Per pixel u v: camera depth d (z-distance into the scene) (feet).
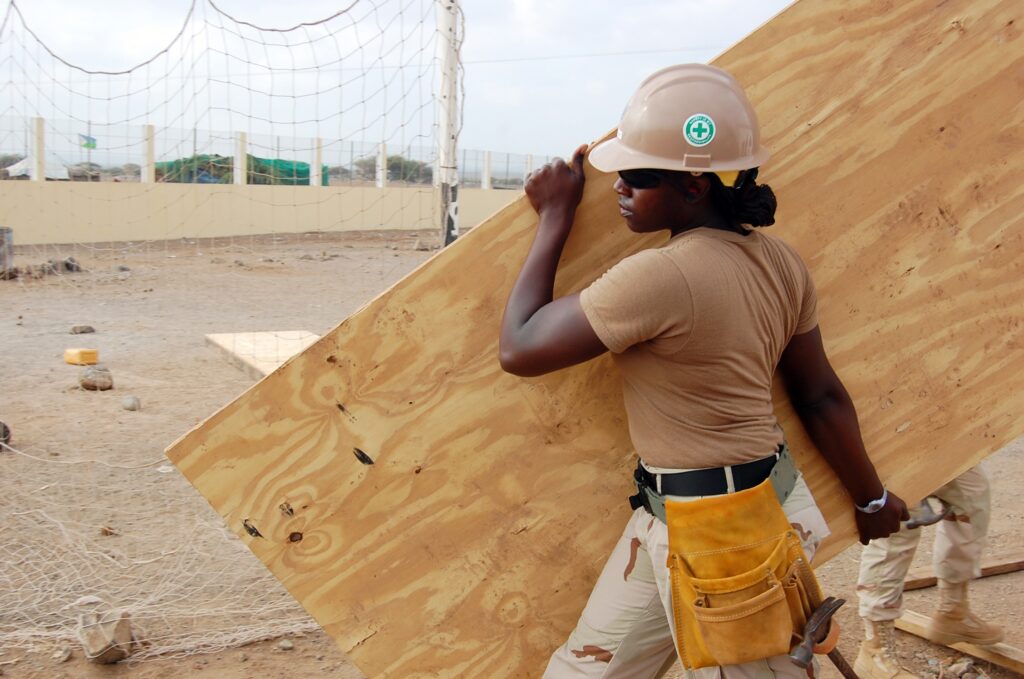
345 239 74.59
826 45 8.48
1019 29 8.63
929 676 12.79
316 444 8.67
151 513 17.76
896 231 8.82
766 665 7.16
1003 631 13.78
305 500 8.74
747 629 6.80
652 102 6.91
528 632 9.11
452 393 8.73
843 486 8.93
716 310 6.63
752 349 6.89
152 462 20.70
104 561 15.52
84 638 12.48
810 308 7.74
